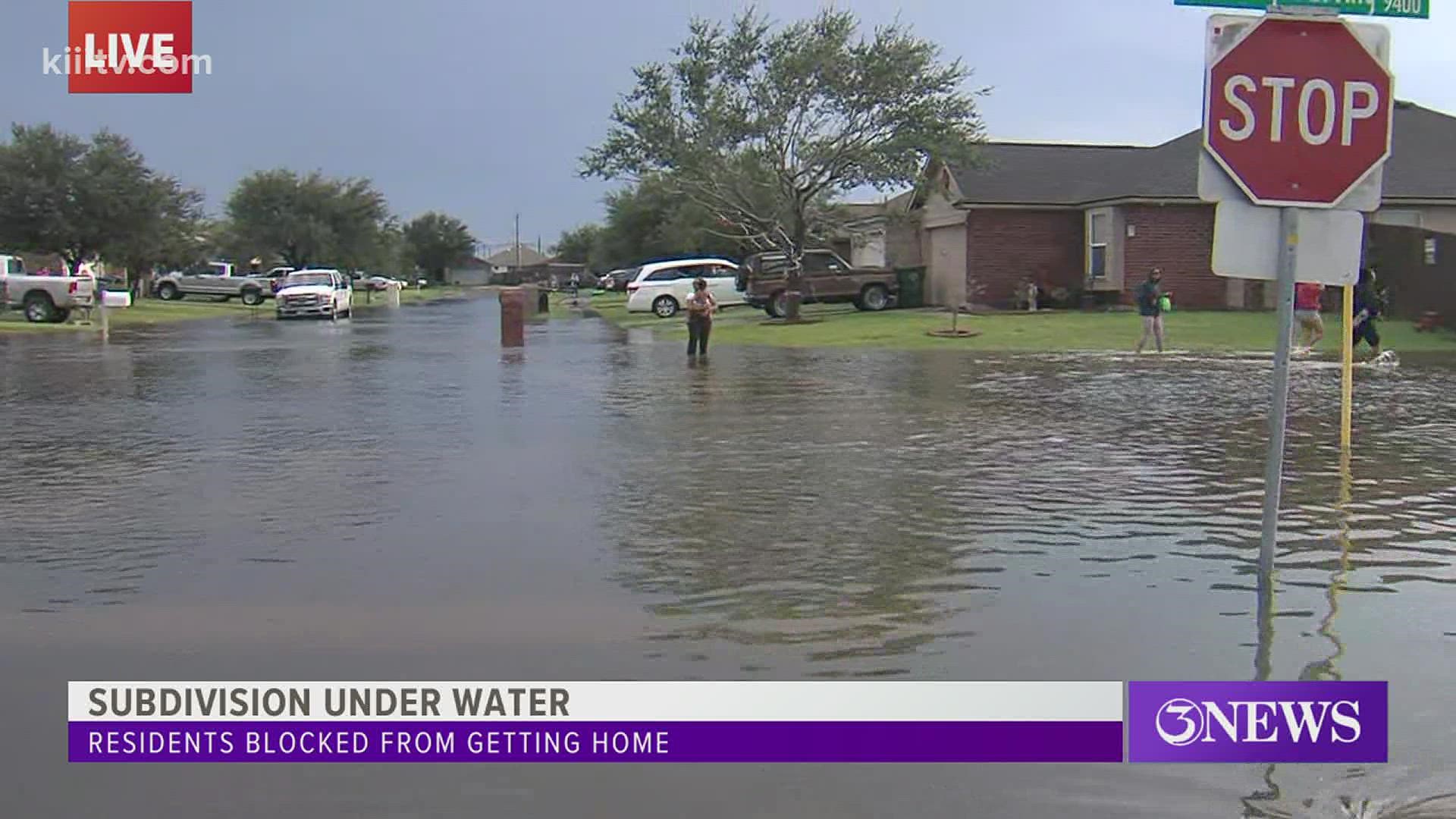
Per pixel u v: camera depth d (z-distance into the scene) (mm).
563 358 25703
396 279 111812
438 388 19297
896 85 37969
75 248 59125
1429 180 35781
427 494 10305
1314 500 9906
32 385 20328
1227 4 6285
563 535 8789
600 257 108562
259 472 11422
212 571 7773
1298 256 6473
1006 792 4715
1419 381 19203
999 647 6270
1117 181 37625
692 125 38594
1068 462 11852
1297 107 6340
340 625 6660
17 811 4582
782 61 38125
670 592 7289
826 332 31578
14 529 9000
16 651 6277
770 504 9875
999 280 38406
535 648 6285
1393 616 6738
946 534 8789
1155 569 7773
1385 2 6359
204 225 80312
